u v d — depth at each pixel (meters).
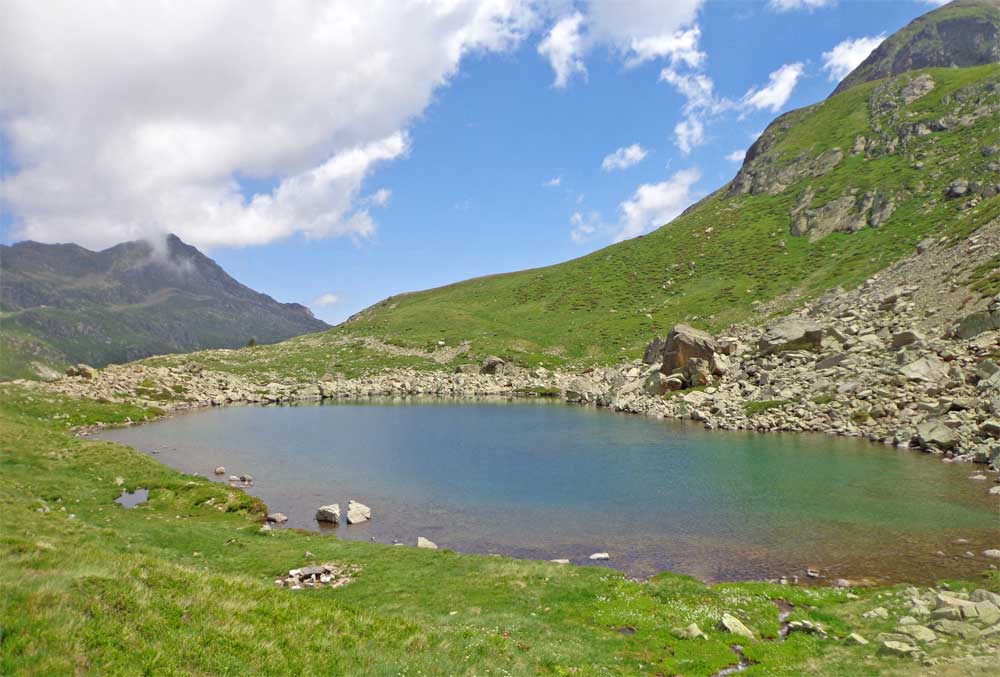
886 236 164.88
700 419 85.19
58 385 104.88
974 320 70.50
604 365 150.38
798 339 95.38
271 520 41.38
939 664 16.83
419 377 157.25
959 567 29.39
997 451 50.03
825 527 36.91
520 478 53.62
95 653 11.88
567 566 29.83
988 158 169.88
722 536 36.22
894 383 69.88
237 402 126.50
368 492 49.31
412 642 16.56
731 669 18.61
